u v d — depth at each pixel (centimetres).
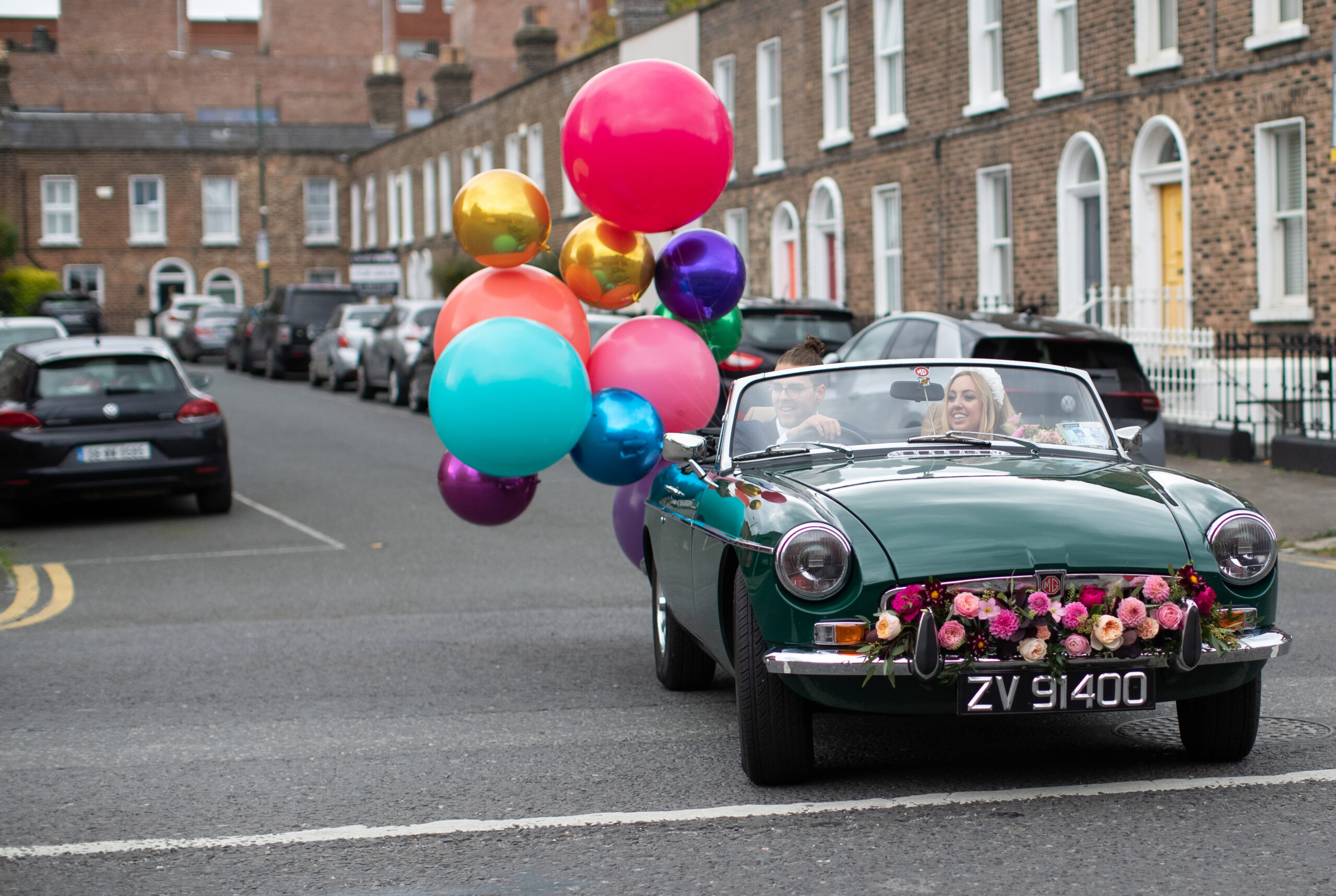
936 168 2205
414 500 1476
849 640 470
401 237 5078
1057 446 595
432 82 7031
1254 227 1633
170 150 5550
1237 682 491
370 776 552
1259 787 498
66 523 1389
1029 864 426
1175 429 1584
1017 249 2034
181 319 4725
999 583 471
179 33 7456
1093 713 624
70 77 6656
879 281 2373
